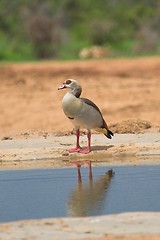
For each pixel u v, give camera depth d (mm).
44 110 26391
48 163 15391
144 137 17594
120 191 12414
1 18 61281
